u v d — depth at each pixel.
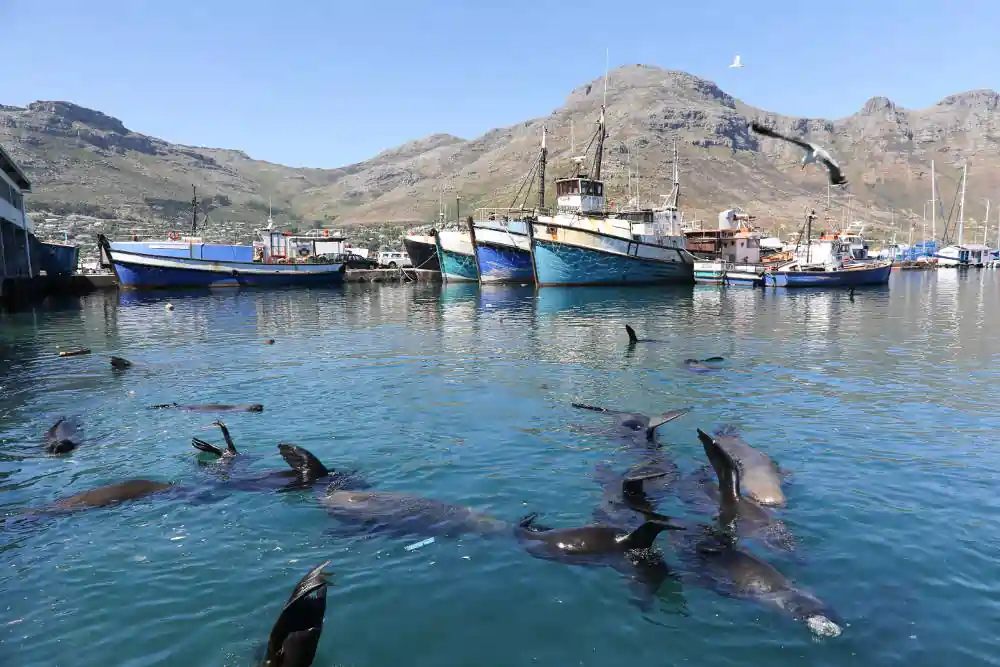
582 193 64.00
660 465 11.09
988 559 7.84
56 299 52.16
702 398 16.27
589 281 60.53
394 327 32.75
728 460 9.56
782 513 9.18
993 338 27.66
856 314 38.28
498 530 8.72
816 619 6.53
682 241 67.25
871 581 7.35
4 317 38.09
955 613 6.70
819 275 62.25
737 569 7.42
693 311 40.06
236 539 8.52
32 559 7.98
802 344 25.81
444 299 51.88
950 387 17.48
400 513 9.16
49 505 9.66
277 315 39.50
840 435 12.99
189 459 11.77
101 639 6.35
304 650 5.84
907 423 13.88
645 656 6.08
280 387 17.91
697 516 9.01
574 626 6.57
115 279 63.94
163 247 66.88
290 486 10.37
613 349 24.58
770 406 15.39
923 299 50.50
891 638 6.29
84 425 13.98
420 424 13.99
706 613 6.76
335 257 87.19
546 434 13.11
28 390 17.50
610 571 7.61
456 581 7.45
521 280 67.38
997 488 10.12
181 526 8.90
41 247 69.75
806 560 7.83
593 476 10.68
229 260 66.50
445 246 74.00
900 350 24.19
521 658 6.06
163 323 34.88
